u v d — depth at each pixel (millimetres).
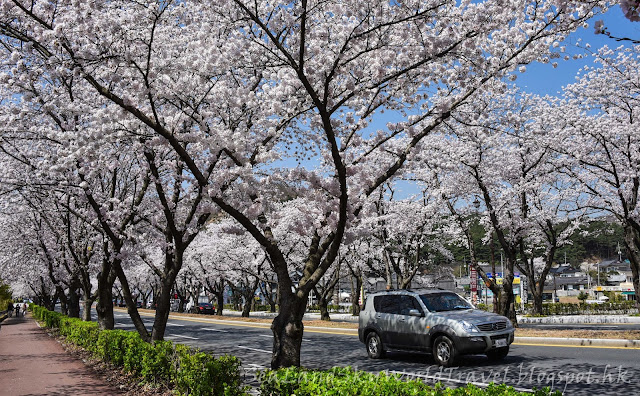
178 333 24688
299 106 9430
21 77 7848
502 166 20938
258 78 11445
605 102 19406
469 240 22172
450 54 8336
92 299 22297
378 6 7926
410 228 25188
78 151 8266
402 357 13266
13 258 24797
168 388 8617
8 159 14297
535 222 26234
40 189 12703
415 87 9383
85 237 18328
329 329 22875
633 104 19109
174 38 9891
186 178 9859
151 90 8133
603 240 108562
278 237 29578
